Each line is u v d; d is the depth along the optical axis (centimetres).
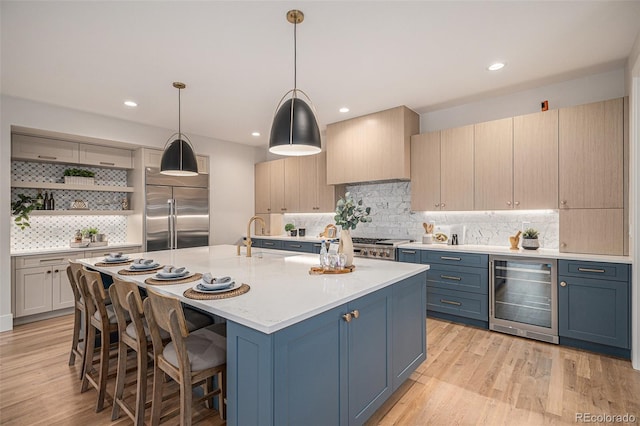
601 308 281
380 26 234
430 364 267
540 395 221
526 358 277
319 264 268
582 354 284
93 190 460
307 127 208
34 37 243
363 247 430
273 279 207
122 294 194
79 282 246
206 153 558
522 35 248
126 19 222
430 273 383
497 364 267
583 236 305
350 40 253
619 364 264
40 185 405
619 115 289
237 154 606
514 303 327
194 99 376
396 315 212
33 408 212
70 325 373
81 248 427
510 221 377
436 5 211
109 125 438
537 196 330
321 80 328
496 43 259
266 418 127
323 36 246
